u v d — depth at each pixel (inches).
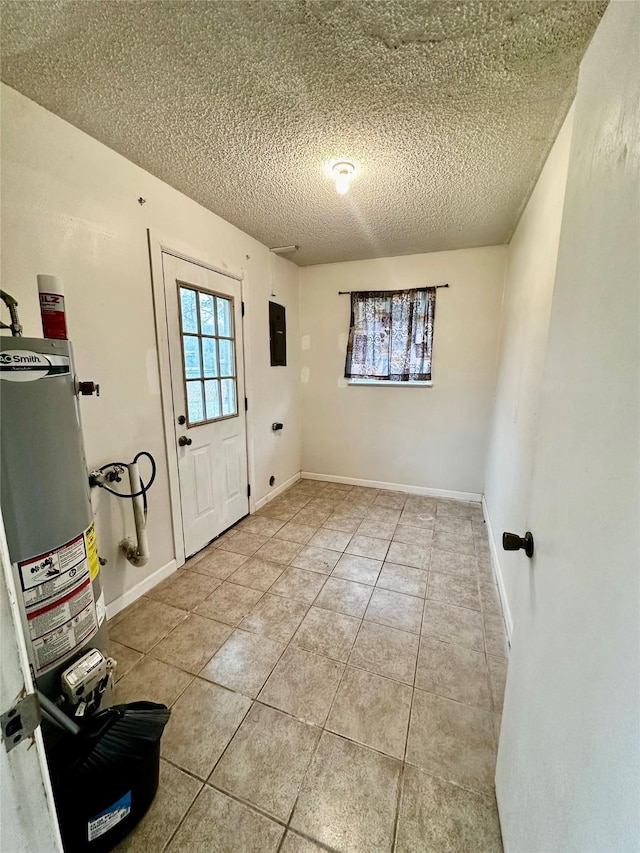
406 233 108.7
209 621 70.9
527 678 32.9
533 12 40.1
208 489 100.1
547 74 48.4
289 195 84.0
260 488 127.7
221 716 51.6
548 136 61.6
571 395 27.4
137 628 69.0
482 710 52.6
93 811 34.4
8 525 36.4
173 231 81.4
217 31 42.2
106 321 67.6
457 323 128.3
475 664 60.8
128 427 73.6
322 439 156.4
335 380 149.1
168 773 44.3
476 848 37.3
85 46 44.1
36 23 40.9
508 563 75.0
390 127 60.1
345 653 63.0
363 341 140.1
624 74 20.8
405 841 38.0
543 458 33.4
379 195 84.0
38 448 37.8
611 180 22.3
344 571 88.7
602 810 17.9
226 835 38.5
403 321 133.9
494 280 121.6
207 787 42.8
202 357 94.2
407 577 86.3
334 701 53.9
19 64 46.8
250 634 67.4
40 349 37.8
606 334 21.9
